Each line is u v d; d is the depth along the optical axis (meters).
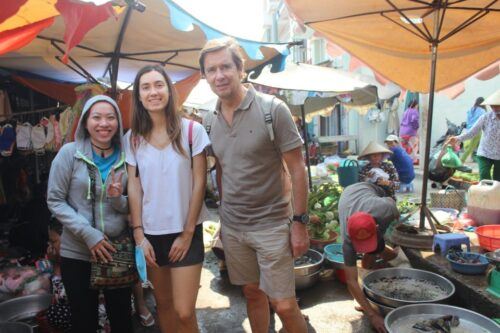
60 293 3.13
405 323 2.69
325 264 4.20
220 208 2.56
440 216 4.96
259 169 2.30
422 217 4.16
